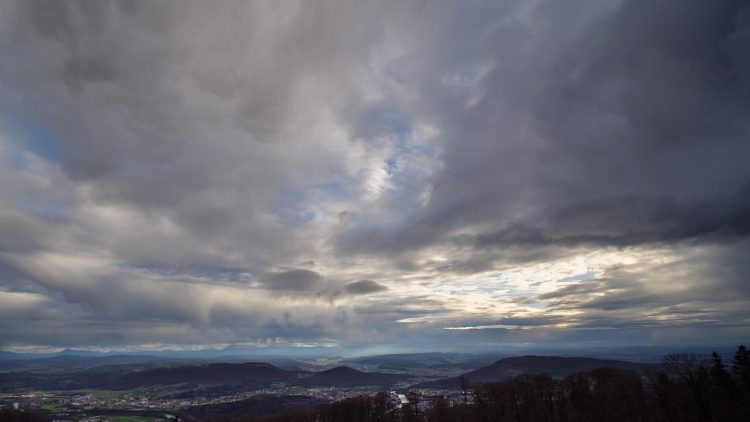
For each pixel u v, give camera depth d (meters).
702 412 127.62
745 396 124.44
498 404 162.75
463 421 174.50
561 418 155.00
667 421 140.00
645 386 167.00
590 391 161.38
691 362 154.00
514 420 156.12
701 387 131.00
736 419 129.00
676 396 135.50
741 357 125.75
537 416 156.50
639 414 147.00
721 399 130.00
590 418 152.38
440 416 178.00
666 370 160.00
